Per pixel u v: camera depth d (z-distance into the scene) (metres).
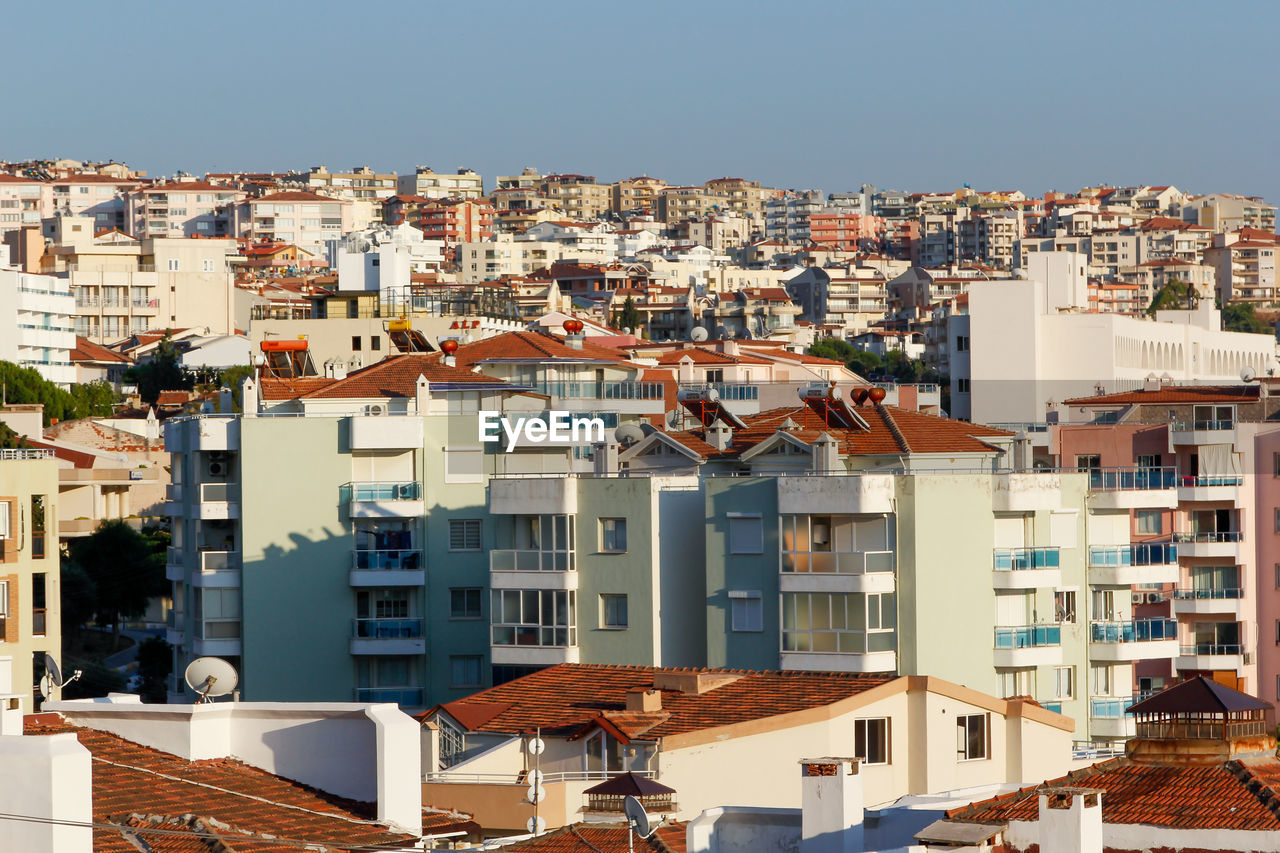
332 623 176.25
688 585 147.88
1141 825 60.03
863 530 139.12
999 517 143.38
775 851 68.38
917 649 138.25
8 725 61.56
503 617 153.12
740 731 94.81
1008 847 60.19
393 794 66.50
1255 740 65.00
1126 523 161.00
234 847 58.91
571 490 150.75
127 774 65.25
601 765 97.00
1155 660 176.88
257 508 176.88
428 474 178.62
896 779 98.44
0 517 164.50
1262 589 197.62
